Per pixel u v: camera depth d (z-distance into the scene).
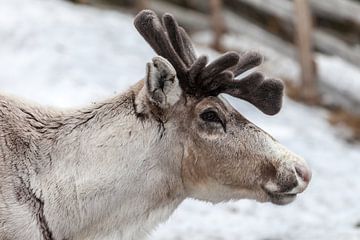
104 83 31.48
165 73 13.45
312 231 22.08
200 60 13.85
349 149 31.00
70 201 13.52
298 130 31.48
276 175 13.93
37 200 13.45
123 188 13.66
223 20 41.25
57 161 13.63
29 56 33.50
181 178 14.09
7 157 13.52
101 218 13.68
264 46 40.50
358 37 42.25
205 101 13.98
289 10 39.34
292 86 37.31
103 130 13.77
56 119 14.00
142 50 36.31
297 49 38.38
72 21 38.09
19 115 13.88
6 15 37.59
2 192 13.30
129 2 44.94
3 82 31.28
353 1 42.12
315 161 28.48
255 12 43.88
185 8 45.12
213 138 13.97
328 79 38.00
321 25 42.69
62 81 31.14
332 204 25.06
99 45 35.50
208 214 23.80
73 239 13.70
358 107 36.84
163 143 13.86
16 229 13.25
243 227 22.83
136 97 13.90
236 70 15.11
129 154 13.69
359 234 21.31
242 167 14.00
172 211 14.28
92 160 13.63
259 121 31.67
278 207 24.67
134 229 13.93
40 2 40.22
